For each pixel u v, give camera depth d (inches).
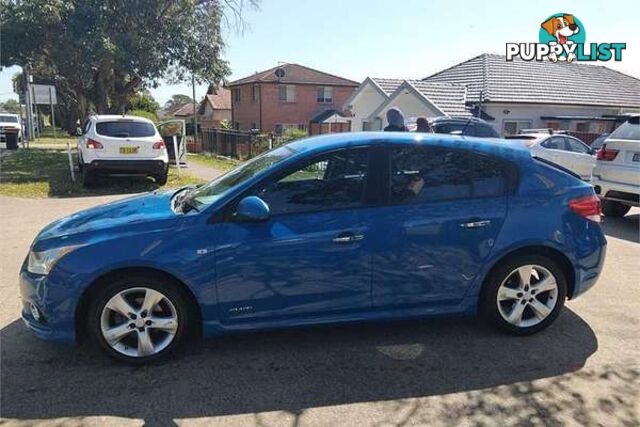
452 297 149.7
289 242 136.0
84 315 136.6
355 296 143.1
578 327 162.9
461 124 416.5
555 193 153.2
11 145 934.4
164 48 796.0
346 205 141.6
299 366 137.1
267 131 1515.7
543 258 152.8
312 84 1537.9
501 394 124.0
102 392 123.6
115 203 161.9
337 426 111.6
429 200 145.3
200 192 156.9
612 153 320.5
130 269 133.1
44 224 306.2
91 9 711.7
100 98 921.5
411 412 116.7
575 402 120.8
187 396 122.5
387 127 308.3
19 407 117.0
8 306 176.9
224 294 136.1
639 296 192.5
